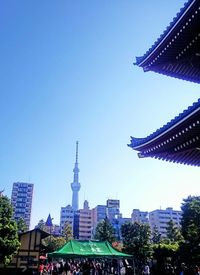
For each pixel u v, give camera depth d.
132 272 31.36
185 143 13.59
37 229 42.22
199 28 14.31
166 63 16.73
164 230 178.50
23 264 40.06
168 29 14.71
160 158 15.35
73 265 43.88
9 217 35.41
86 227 186.75
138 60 17.38
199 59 16.03
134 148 15.30
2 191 36.59
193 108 11.25
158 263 42.31
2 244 33.09
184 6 13.57
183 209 45.44
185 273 24.67
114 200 199.00
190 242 40.78
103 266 43.06
